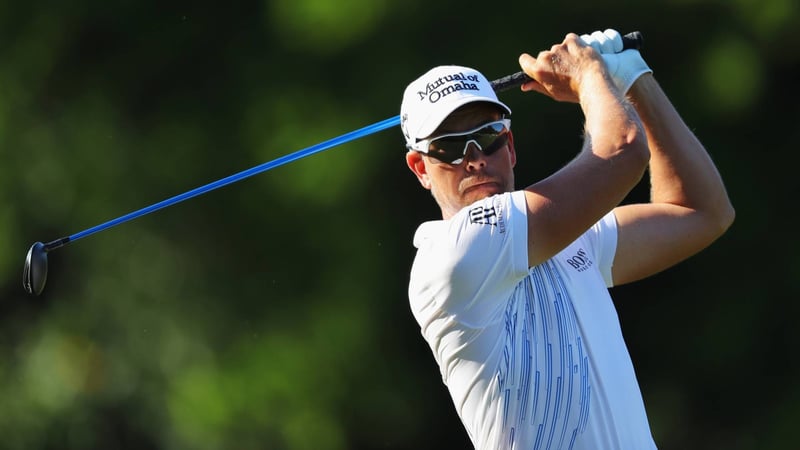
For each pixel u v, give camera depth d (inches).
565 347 490.9
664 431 1787.6
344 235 1708.9
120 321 1854.1
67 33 1795.0
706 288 1772.9
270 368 1769.2
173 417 1839.3
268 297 1764.3
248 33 1759.4
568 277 506.0
